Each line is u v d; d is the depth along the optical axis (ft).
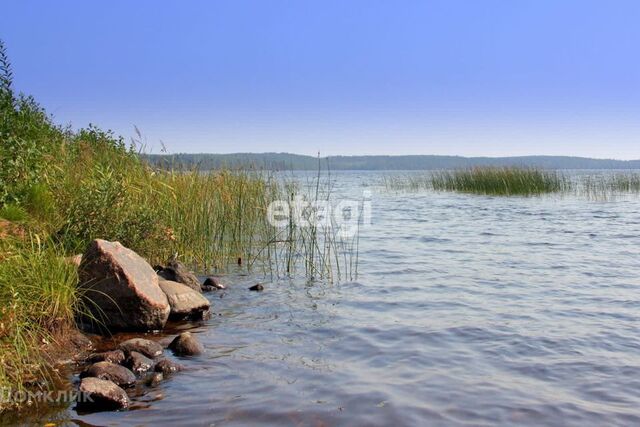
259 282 37.35
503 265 43.98
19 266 23.65
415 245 55.31
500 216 82.58
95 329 25.52
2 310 20.31
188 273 33.40
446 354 23.30
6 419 16.96
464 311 30.12
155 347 22.93
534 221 75.46
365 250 51.98
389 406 18.15
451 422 17.04
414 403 18.39
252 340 25.16
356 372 21.22
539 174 122.31
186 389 19.51
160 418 17.21
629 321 28.07
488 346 24.31
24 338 20.83
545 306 31.09
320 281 37.86
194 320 28.27
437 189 142.61
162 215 39.47
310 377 20.67
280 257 45.70
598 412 17.78
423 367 21.77
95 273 25.86
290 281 37.73
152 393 19.15
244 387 19.71
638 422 17.08
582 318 28.66
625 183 125.59
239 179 50.29
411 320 28.37
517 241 57.47
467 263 45.01
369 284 36.94
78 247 31.73
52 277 24.06
